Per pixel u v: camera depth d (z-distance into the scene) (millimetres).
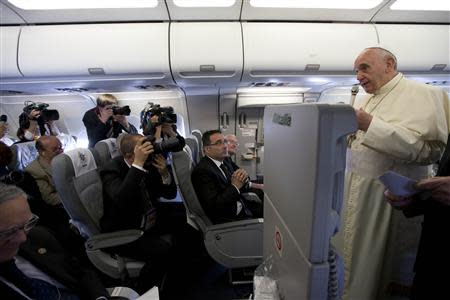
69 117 3260
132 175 1634
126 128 2938
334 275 445
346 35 2117
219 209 1855
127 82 2322
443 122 1264
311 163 404
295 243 498
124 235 1637
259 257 1811
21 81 2229
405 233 1410
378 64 1410
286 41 2090
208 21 2092
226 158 2709
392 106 1391
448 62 2242
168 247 1763
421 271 1069
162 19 2051
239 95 3115
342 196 418
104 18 2010
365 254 1434
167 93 3016
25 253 1073
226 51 2080
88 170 1814
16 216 806
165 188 2191
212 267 2359
